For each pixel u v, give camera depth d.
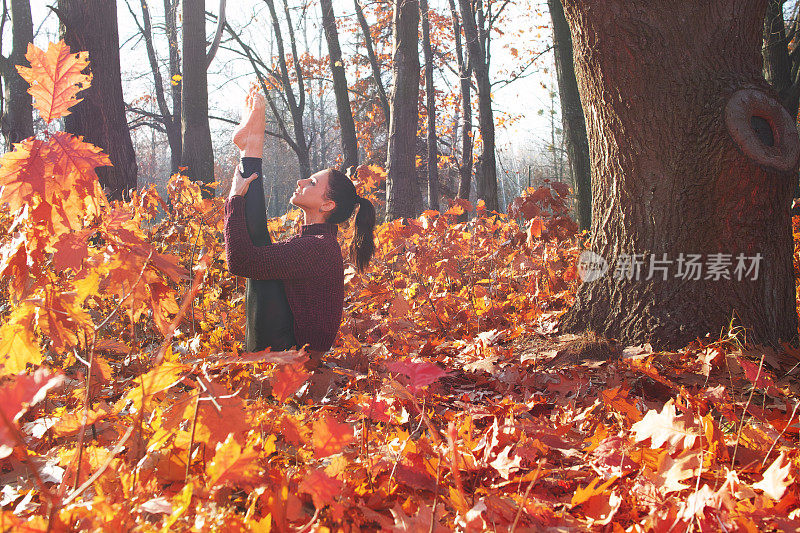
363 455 1.89
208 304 4.08
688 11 3.73
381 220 13.73
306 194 3.08
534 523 1.55
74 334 1.53
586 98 4.14
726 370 3.41
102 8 6.94
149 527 1.23
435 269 5.70
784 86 13.97
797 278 5.66
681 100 3.78
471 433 2.20
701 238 3.79
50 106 1.51
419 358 3.87
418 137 27.05
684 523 1.55
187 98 13.09
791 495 1.68
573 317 4.26
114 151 7.02
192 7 12.99
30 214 1.52
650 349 3.68
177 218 4.98
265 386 2.46
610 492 1.73
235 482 1.34
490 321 4.95
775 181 3.75
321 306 2.94
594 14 3.81
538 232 5.50
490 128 17.77
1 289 2.29
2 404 0.93
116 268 1.53
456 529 1.49
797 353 3.61
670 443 1.89
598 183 4.20
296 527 1.37
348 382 3.16
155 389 1.40
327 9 19.36
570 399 3.05
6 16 12.91
